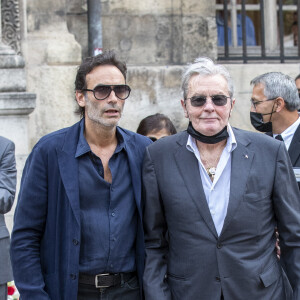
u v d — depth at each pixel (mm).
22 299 3199
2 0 6207
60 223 3186
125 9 6734
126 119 6703
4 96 5973
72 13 6641
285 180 3229
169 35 6836
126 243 3205
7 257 4332
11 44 6250
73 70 6359
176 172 3221
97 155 3252
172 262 3221
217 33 7449
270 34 7652
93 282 3152
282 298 3227
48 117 6344
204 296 3123
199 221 3141
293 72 7277
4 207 4293
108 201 3195
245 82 7121
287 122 4375
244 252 3123
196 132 3193
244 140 3260
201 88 3150
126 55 6766
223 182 3189
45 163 3223
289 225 3221
